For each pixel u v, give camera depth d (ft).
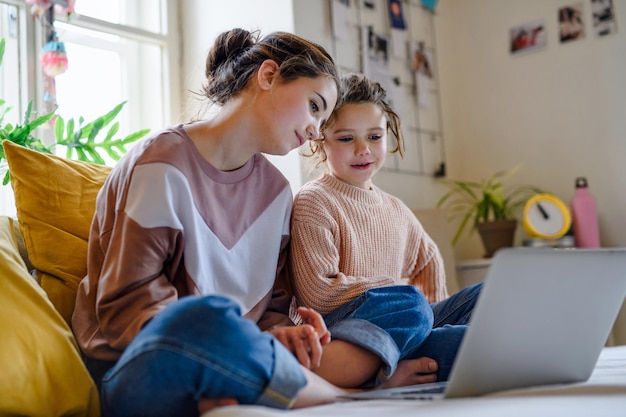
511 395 2.72
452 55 9.75
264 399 2.69
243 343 2.66
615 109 8.38
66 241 4.03
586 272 2.99
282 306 4.26
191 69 7.34
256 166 4.32
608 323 3.27
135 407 2.77
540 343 2.97
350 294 4.17
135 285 3.38
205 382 2.62
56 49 5.94
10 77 6.13
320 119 4.19
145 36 7.14
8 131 5.17
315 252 4.34
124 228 3.50
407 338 3.71
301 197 4.62
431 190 9.09
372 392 3.05
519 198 9.12
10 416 2.94
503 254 2.68
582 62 8.66
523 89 9.14
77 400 3.12
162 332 2.68
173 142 3.84
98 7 6.94
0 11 6.14
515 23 9.23
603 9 8.52
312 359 3.28
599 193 8.48
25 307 3.27
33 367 3.06
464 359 2.71
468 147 9.60
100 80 6.91
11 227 4.08
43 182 4.15
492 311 2.73
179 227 3.59
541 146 8.97
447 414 2.26
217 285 3.86
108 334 3.37
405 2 9.10
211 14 7.39
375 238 4.76
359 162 4.81
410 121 8.91
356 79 4.96
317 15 7.63
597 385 2.81
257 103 4.06
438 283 5.28
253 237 4.11
